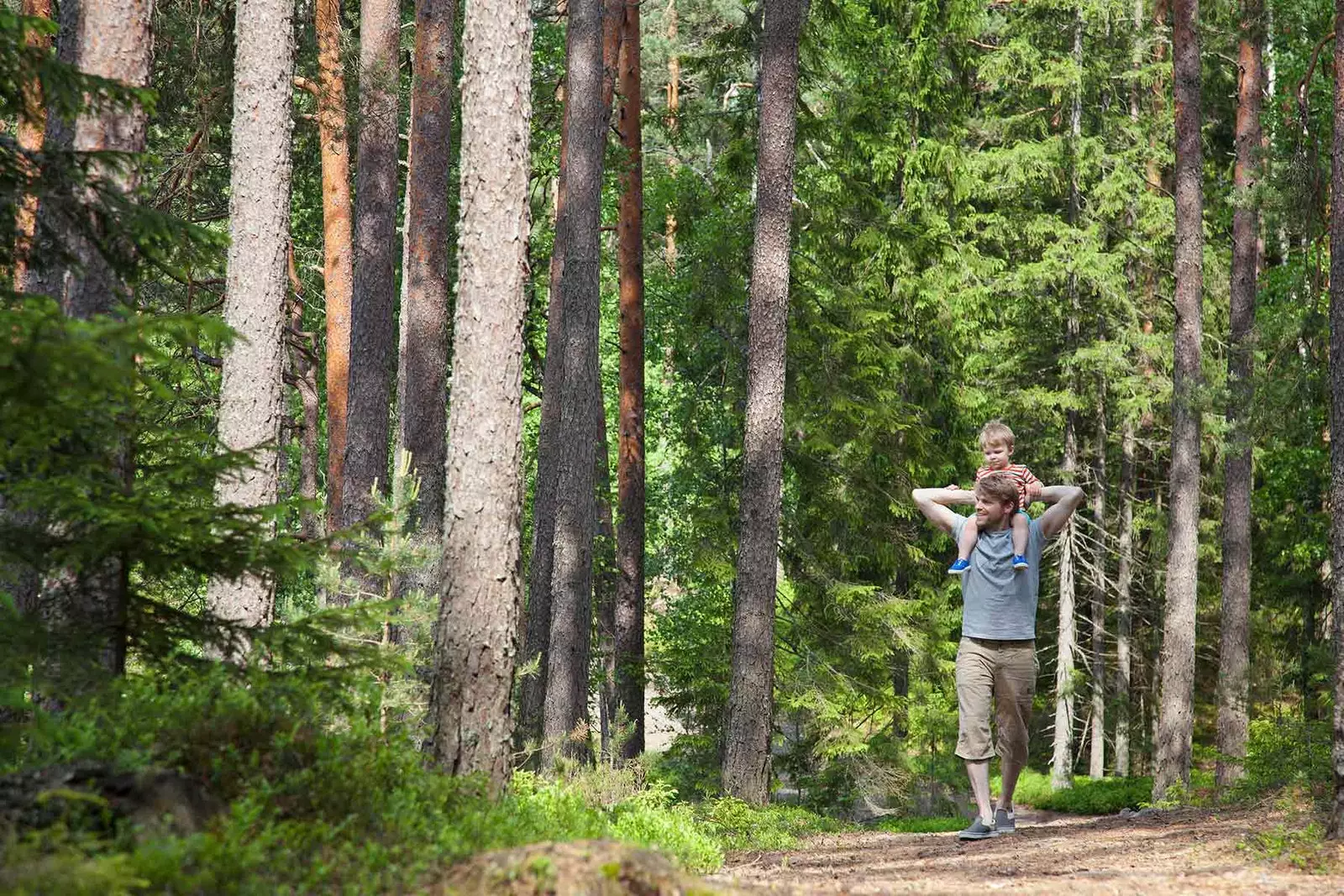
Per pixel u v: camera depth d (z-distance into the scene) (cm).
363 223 1599
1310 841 716
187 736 533
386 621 702
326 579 959
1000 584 822
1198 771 2553
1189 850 720
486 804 642
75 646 612
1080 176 2605
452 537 777
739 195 2120
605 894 398
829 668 1997
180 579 806
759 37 2038
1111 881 570
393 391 2511
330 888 435
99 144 798
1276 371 1986
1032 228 2534
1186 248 2005
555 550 1612
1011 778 855
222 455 650
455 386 791
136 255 768
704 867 740
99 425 594
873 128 2236
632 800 910
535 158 2581
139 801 450
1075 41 2578
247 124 1015
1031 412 2580
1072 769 2808
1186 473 2014
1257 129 2222
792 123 1525
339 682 629
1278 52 2677
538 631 1819
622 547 1881
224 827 450
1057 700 2708
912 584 2386
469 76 802
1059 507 821
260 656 700
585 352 1600
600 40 1608
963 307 2378
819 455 2098
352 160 2134
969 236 2600
